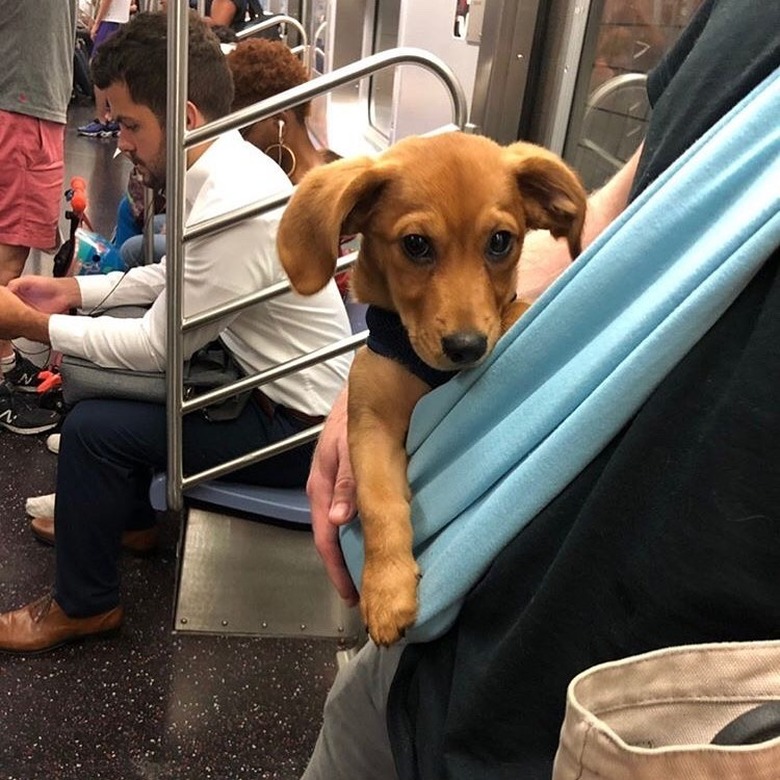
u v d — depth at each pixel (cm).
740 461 46
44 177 262
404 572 67
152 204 247
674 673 43
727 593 47
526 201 86
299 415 173
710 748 38
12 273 270
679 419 50
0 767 149
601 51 181
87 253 271
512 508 58
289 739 161
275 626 184
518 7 184
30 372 256
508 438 61
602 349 57
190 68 169
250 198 160
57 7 249
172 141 140
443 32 230
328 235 80
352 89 366
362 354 82
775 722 39
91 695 166
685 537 48
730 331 49
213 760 155
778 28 59
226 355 172
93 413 163
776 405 45
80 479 164
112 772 151
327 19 372
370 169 80
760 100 54
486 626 60
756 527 46
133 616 187
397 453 76
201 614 184
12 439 246
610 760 40
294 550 183
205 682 172
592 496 53
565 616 54
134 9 530
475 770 57
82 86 675
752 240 48
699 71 65
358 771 82
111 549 172
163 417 165
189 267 158
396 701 66
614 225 59
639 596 50
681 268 54
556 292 61
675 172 57
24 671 170
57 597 174
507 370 63
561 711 54
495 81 192
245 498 172
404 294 79
